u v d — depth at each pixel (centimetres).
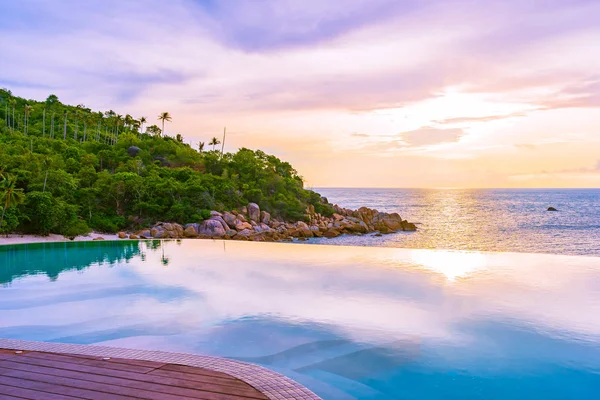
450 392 540
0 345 499
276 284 1114
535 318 816
